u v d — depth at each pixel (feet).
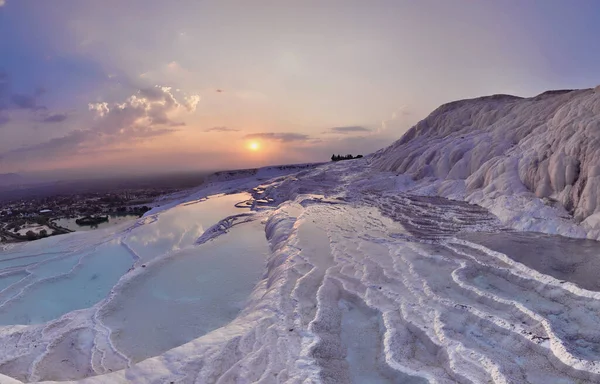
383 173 67.87
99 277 33.32
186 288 27.20
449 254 26.32
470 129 62.18
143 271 30.60
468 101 72.90
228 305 24.22
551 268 21.70
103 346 19.86
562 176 32.83
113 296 26.12
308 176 80.12
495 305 18.92
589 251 24.09
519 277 21.30
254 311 20.38
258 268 30.81
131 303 25.04
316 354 15.83
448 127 68.18
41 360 18.57
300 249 29.78
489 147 49.29
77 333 21.36
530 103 54.54
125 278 29.22
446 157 55.98
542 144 38.81
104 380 13.99
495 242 27.48
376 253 27.91
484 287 20.93
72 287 31.07
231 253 34.94
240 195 79.66
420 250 27.66
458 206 41.37
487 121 60.03
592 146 30.76
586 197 28.94
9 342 20.58
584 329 15.94
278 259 28.60
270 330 17.87
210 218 56.90
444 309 18.75
